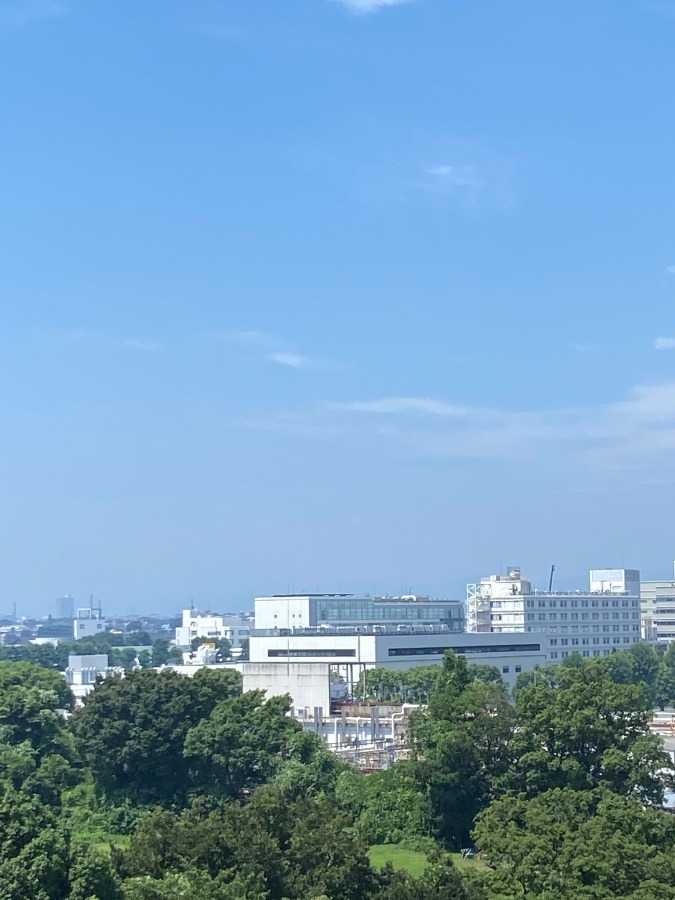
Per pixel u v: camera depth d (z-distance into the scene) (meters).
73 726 155.12
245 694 156.00
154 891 75.56
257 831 89.56
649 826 99.44
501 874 88.56
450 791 130.50
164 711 149.75
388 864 90.50
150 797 147.50
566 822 98.06
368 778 141.25
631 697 127.94
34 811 79.69
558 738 127.81
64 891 74.88
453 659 144.12
